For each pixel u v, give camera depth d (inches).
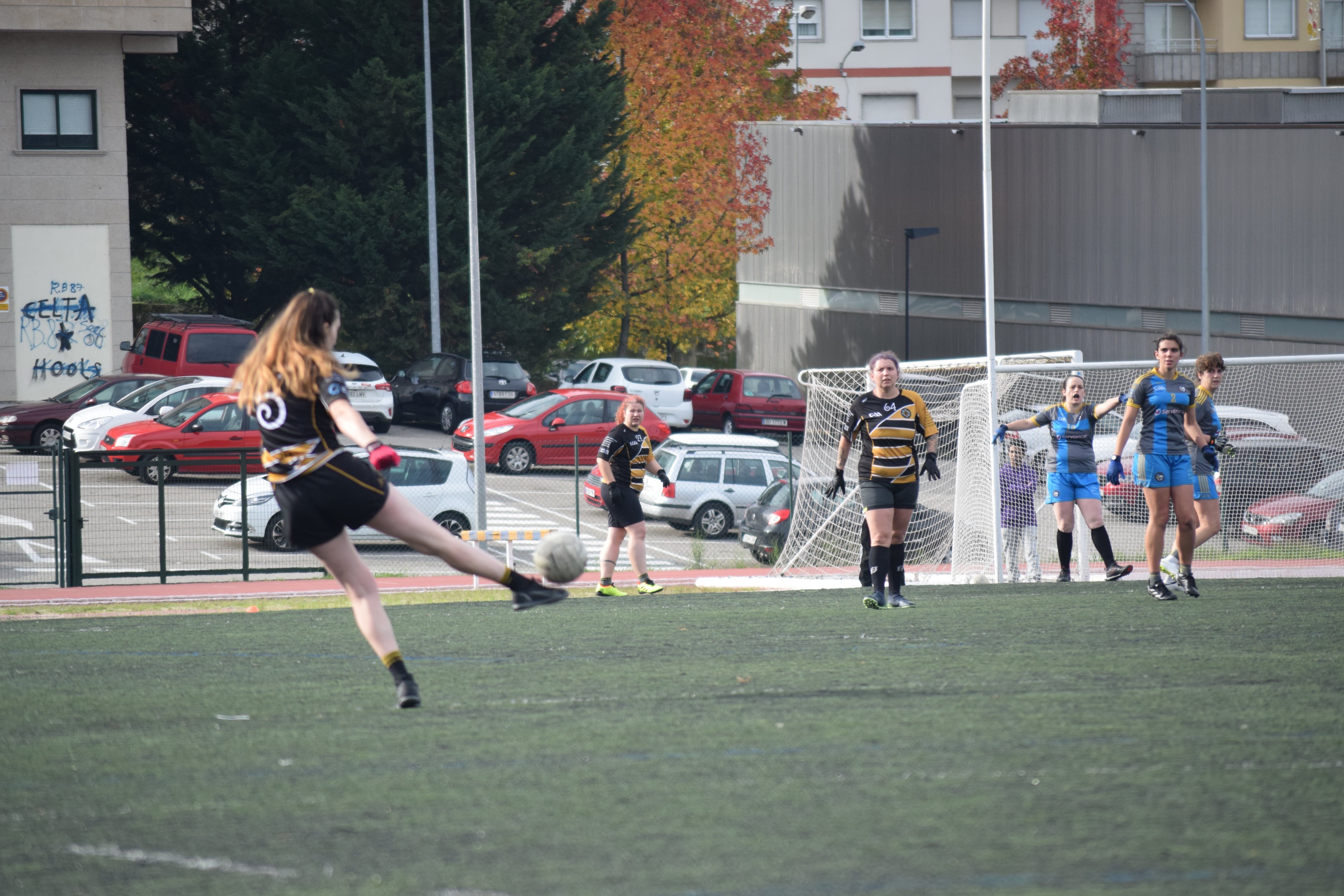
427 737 856.9
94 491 3299.7
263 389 837.8
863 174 6722.4
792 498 3102.9
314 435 845.8
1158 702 959.6
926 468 1566.2
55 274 5403.5
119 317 5472.4
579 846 634.8
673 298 7431.1
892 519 1556.3
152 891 584.4
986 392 2190.0
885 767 774.5
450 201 5964.6
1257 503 2303.2
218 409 3777.1
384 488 863.1
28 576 2603.3
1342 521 2276.1
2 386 5369.1
